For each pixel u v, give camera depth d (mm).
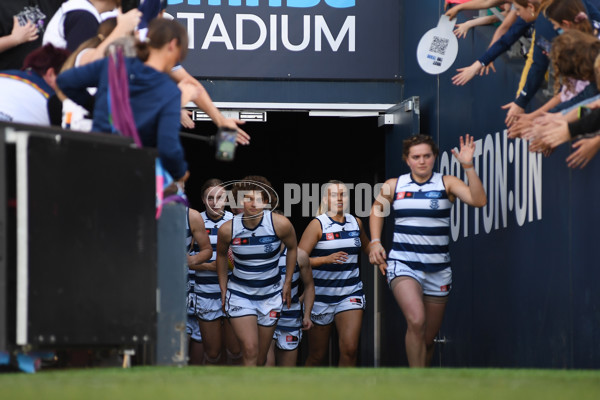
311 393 7566
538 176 19547
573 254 17906
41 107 15250
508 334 21344
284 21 28516
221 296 24672
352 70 28609
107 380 9148
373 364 33656
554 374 10648
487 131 22703
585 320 17359
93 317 11547
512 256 21156
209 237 26953
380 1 28766
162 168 13203
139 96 13344
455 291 25141
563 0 15578
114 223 11844
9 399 7012
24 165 10812
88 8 16797
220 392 7629
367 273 34500
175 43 13578
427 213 20547
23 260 10789
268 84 28547
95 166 11617
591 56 14578
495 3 21094
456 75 22609
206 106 16875
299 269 26000
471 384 8766
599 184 16656
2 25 20375
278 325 26141
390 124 29031
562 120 14352
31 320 10820
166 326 13328
